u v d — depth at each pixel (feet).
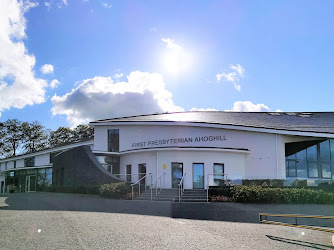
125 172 90.27
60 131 236.43
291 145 80.28
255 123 86.58
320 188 59.62
